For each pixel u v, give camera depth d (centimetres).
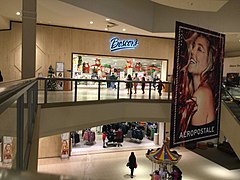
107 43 1195
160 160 812
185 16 1085
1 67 1040
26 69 630
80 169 936
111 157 1105
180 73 773
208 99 859
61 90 1080
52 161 1009
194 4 792
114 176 893
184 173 977
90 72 1226
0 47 1037
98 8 844
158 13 1107
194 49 810
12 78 1047
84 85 1184
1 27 1015
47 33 1093
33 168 287
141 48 1270
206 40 845
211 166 1077
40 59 1088
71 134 1160
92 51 1173
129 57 1248
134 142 1336
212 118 874
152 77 1334
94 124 695
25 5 625
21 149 180
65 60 1128
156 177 809
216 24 1074
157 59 1306
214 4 785
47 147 1045
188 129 811
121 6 938
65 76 1127
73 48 1140
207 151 1327
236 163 1129
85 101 662
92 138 1245
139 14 1034
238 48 1570
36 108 472
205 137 861
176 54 759
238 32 1055
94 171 928
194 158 1191
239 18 1052
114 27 1077
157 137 1315
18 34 1046
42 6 779
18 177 42
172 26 1096
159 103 841
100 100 712
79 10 808
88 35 1162
